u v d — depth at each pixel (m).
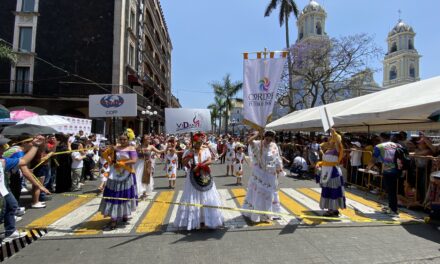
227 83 46.69
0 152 4.59
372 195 7.98
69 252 4.14
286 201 7.25
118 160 5.14
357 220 5.57
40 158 6.98
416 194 6.58
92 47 23.22
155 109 35.16
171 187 9.49
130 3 25.61
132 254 4.07
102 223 5.45
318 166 6.08
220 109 47.75
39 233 4.89
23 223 5.46
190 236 4.73
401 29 63.38
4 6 23.02
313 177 11.55
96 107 10.19
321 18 46.62
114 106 10.16
